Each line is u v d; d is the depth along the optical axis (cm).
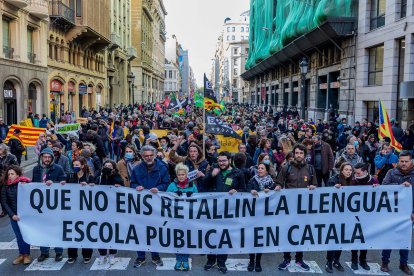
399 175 730
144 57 8200
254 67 6525
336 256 730
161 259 762
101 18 4331
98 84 4866
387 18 2306
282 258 782
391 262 764
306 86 4306
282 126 2203
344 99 2922
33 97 3066
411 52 2069
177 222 709
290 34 3875
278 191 707
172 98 2850
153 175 731
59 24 3503
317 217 713
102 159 1338
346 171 718
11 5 2614
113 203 718
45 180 784
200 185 750
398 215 713
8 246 831
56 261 749
